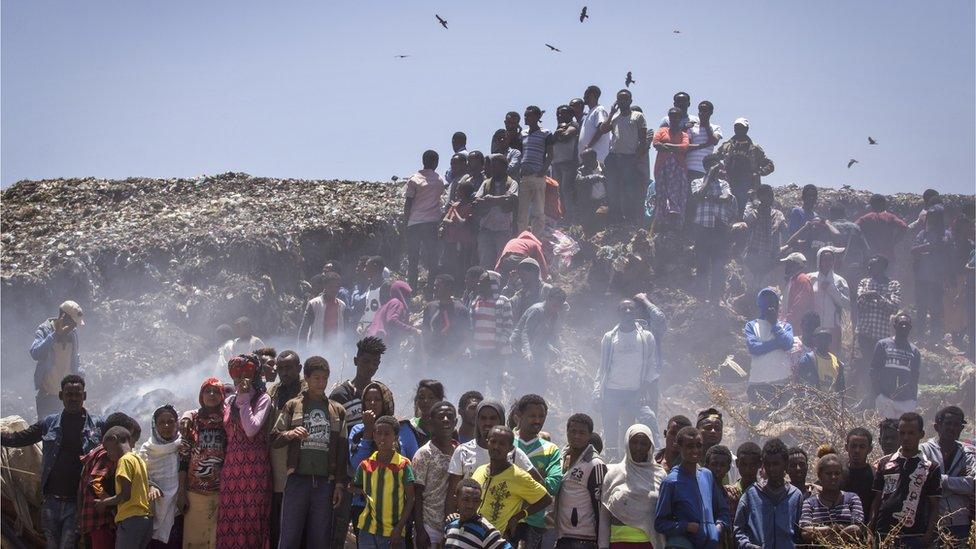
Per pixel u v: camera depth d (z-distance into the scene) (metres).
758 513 9.45
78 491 10.39
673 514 9.16
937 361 17.17
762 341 13.94
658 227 18.53
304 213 18.89
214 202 19.62
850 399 15.80
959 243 18.47
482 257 16.84
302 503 9.94
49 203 20.06
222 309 16.48
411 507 9.66
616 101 18.61
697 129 18.27
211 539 10.31
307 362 10.15
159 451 10.32
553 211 17.88
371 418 9.95
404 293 14.97
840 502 9.51
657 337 13.87
